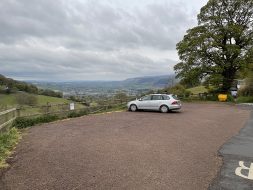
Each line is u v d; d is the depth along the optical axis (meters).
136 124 16.09
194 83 43.62
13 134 12.21
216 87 43.28
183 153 9.30
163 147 10.13
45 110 19.39
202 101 40.81
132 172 7.20
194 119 18.97
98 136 12.14
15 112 16.70
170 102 23.72
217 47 41.50
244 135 13.25
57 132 13.31
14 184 6.33
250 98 42.47
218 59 41.78
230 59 41.56
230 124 17.02
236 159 8.76
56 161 8.13
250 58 40.59
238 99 45.16
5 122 13.70
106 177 6.80
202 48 41.22
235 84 48.88
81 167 7.57
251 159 8.78
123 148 9.85
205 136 12.69
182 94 43.31
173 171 7.36
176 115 21.52
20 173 7.08
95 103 26.48
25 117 17.52
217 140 11.83
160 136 12.34
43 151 9.33
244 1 41.59
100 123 16.50
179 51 43.38
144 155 8.92
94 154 8.95
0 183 6.41
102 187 6.17
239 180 6.81
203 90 56.50
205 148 10.19
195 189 6.16
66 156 8.68
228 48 39.75
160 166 7.77
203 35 41.28
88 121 17.53
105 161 8.17
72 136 12.14
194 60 42.22
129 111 24.86
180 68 43.62
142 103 24.59
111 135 12.41
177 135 12.70
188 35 43.78
